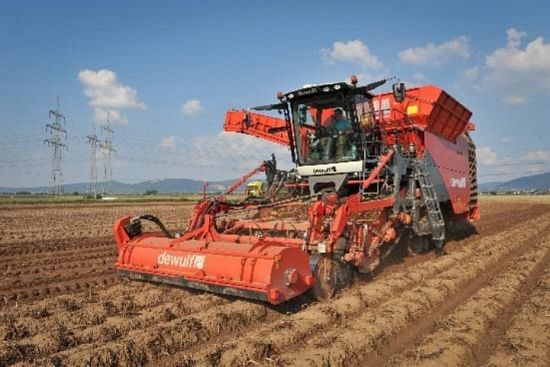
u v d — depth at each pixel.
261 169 10.15
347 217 6.93
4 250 12.87
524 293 7.46
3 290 8.16
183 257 6.89
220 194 9.31
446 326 5.64
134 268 7.46
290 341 5.22
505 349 4.98
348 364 4.80
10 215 26.97
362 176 8.84
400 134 10.67
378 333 5.39
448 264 9.57
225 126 13.20
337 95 8.77
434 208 10.16
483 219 21.58
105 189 100.31
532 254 10.60
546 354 4.85
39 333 5.69
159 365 4.86
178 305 6.52
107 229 18.83
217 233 7.93
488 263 9.70
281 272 6.00
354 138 8.83
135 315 6.34
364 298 6.66
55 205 37.88
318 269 6.66
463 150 13.29
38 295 7.86
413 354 4.82
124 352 4.90
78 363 4.64
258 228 7.94
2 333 5.65
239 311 6.08
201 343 5.43
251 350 4.89
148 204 41.03
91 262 10.85
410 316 6.11
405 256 10.59
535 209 30.11
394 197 8.59
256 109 9.91
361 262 7.41
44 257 11.80
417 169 9.80
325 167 9.13
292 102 9.38
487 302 6.61
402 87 8.40
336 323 5.87
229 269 6.28
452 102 11.16
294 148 9.61
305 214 8.73
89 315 6.29
